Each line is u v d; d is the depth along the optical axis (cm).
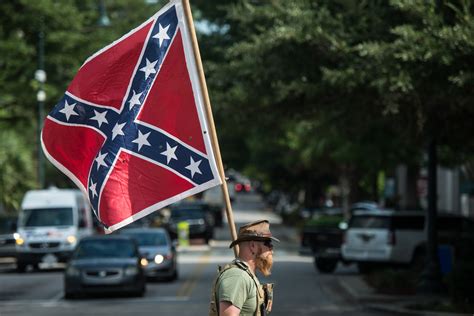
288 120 2938
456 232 3528
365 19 2320
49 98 5272
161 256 3553
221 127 3541
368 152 4447
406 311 2462
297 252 5481
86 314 2530
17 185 5456
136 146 991
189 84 988
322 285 3397
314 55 2445
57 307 2747
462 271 2472
